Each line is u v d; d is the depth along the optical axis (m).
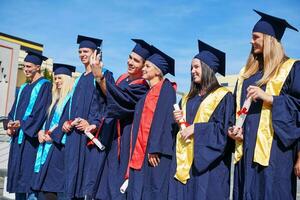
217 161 3.68
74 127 4.93
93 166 4.71
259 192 3.23
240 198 3.40
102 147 4.63
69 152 4.90
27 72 6.09
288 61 3.37
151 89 4.36
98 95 4.69
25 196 5.85
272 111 3.22
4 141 10.12
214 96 3.80
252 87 3.24
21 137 5.75
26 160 5.72
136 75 4.79
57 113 5.38
